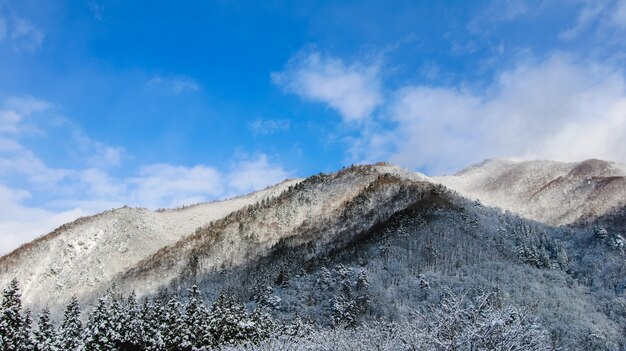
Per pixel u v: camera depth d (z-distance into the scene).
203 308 72.31
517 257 152.38
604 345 98.94
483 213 199.88
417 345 16.42
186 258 199.12
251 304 120.00
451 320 16.39
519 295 117.31
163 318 71.00
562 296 126.06
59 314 167.62
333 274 130.12
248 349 53.38
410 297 115.75
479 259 143.50
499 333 15.73
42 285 198.38
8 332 59.47
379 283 123.50
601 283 143.38
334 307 100.19
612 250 162.38
